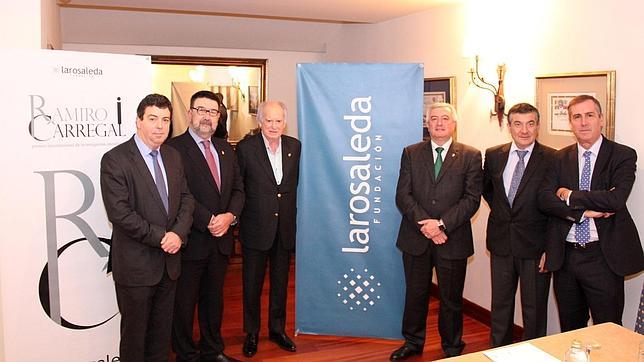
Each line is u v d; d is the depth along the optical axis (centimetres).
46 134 270
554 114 345
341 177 350
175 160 279
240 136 626
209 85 611
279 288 356
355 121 344
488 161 326
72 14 520
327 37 622
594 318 287
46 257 276
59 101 271
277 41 612
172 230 267
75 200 279
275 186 334
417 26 486
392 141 343
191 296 312
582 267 284
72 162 277
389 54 533
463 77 433
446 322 335
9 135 263
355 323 367
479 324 417
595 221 277
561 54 340
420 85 339
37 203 272
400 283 358
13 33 283
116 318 297
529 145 309
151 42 583
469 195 314
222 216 306
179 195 276
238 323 414
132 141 264
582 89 324
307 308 370
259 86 629
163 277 271
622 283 283
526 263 314
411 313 341
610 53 307
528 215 309
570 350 167
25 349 278
